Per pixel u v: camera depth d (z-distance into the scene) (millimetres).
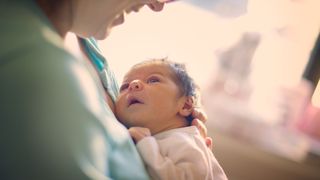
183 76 1088
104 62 1035
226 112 2049
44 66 562
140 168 741
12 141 527
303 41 2061
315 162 2037
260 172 2012
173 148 933
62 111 547
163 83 1050
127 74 1108
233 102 2096
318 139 2131
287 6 2041
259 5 2039
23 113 533
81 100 585
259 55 2082
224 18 2047
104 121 651
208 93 2084
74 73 595
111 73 1079
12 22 606
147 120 1013
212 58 2084
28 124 529
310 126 2102
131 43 1858
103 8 776
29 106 535
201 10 2029
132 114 1016
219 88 2096
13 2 642
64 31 784
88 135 576
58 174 528
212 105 2055
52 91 549
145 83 1053
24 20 617
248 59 2080
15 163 526
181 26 2012
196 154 927
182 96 1066
